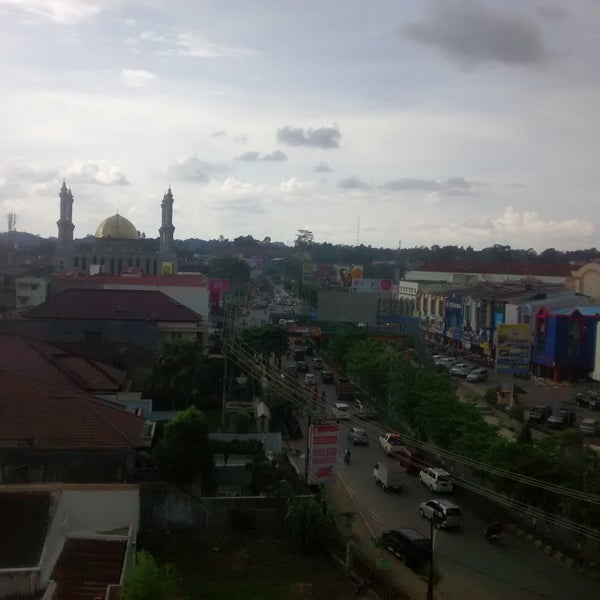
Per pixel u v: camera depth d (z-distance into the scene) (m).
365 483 45.12
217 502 35.06
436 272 153.00
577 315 84.00
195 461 34.53
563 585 31.20
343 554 32.66
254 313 148.38
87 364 49.09
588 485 33.03
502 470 36.78
